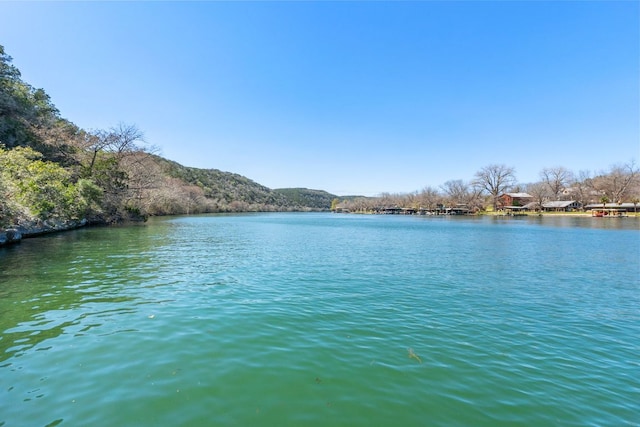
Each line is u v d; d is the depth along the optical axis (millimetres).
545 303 8594
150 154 45531
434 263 14664
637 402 4160
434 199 109625
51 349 5195
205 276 10953
